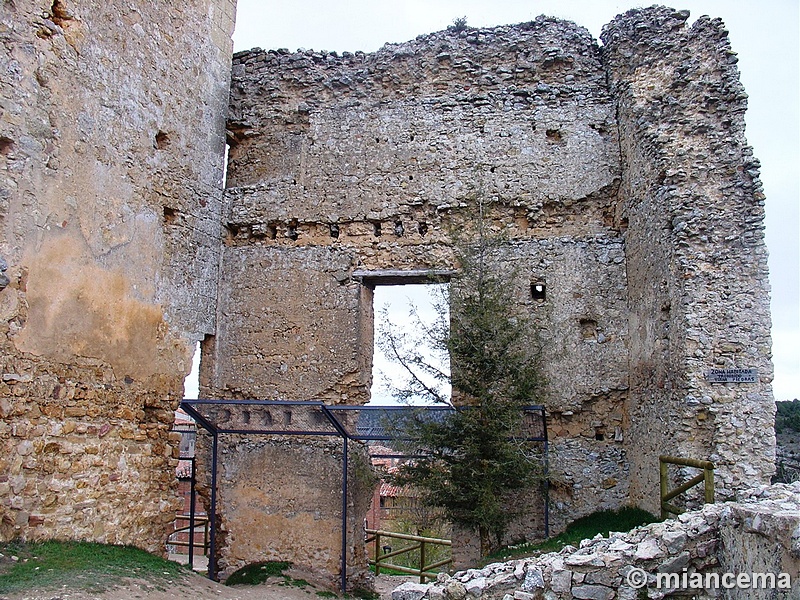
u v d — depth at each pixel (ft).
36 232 25.98
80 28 28.81
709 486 23.86
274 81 42.22
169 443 33.71
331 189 40.40
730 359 28.25
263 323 39.42
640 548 19.29
